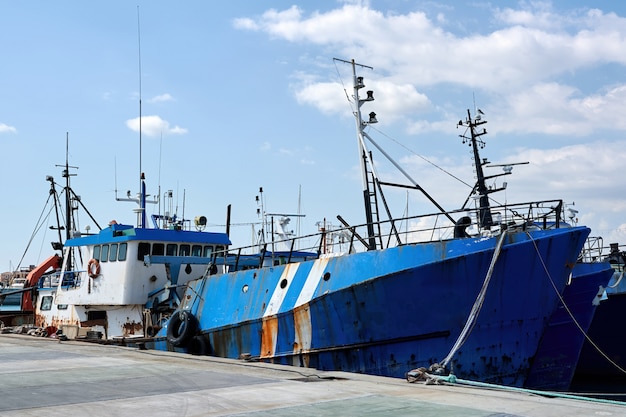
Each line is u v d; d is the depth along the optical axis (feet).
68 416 22.20
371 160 56.13
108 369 34.73
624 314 64.34
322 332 47.03
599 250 62.85
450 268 43.09
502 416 22.24
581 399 27.07
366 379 31.94
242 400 25.40
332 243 52.65
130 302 62.85
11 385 28.91
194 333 56.90
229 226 77.46
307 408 23.73
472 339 43.83
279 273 51.75
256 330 51.52
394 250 45.03
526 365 45.60
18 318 84.28
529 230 45.39
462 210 45.60
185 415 22.48
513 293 44.27
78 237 71.51
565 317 49.98
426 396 26.66
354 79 57.72
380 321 44.68
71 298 71.41
